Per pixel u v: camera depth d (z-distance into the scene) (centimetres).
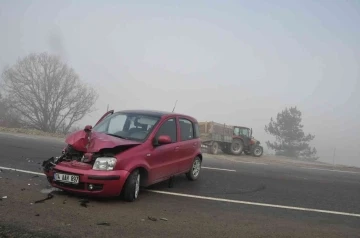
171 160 677
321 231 501
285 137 5694
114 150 544
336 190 887
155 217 485
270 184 880
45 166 563
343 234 496
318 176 1179
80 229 410
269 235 458
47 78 3866
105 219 455
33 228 399
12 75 3788
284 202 675
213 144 1997
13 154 959
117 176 518
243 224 496
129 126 646
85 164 523
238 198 669
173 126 710
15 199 508
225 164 1285
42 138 1673
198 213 530
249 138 2269
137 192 566
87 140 543
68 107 4031
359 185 1027
